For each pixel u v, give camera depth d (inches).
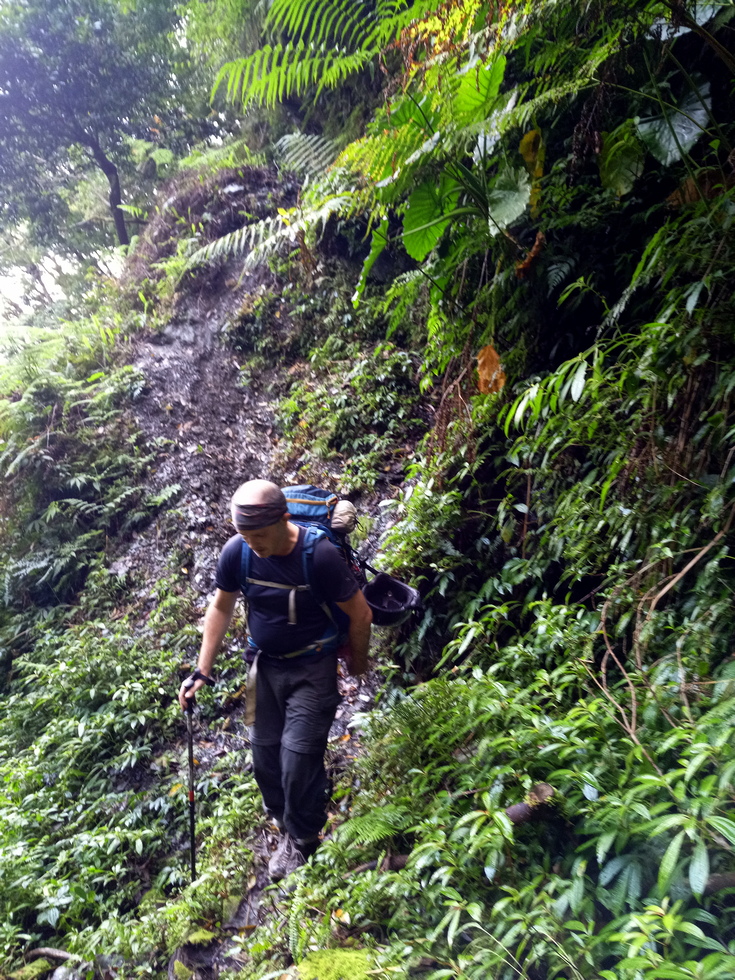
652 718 77.4
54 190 386.9
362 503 175.0
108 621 188.7
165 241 288.4
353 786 119.6
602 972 58.4
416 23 132.8
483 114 124.4
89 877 122.9
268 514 92.4
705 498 90.8
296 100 296.5
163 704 159.6
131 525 210.4
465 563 138.4
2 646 199.5
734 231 89.5
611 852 73.6
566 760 82.2
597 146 113.6
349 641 104.7
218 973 100.4
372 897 88.1
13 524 223.3
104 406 236.7
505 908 74.1
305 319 234.2
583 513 111.8
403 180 127.0
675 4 97.3
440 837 80.2
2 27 316.2
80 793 143.7
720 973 52.7
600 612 102.0
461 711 100.8
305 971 79.3
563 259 129.6
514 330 138.4
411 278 161.9
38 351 261.4
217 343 246.2
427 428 185.3
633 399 101.3
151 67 355.3
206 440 222.1
